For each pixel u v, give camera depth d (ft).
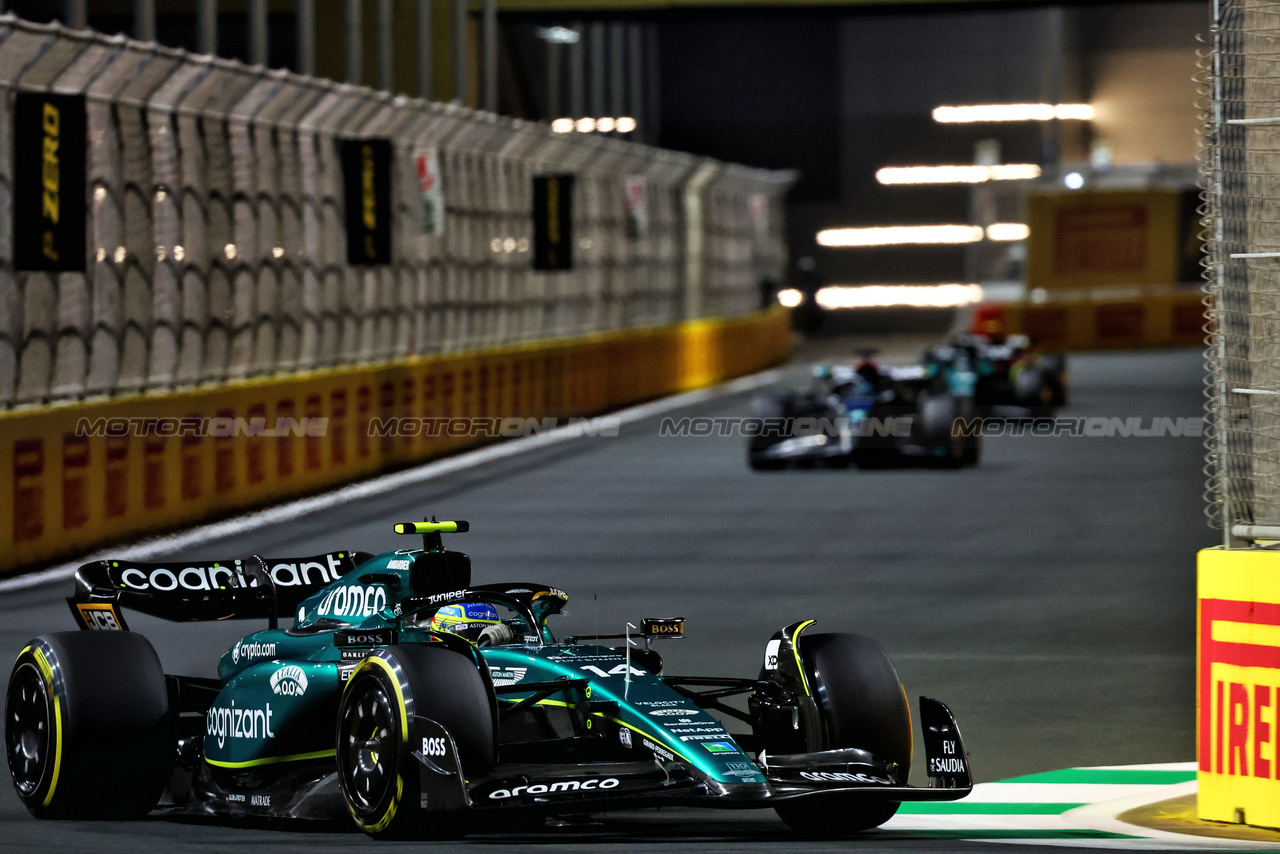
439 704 77.66
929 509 245.86
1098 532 220.23
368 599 92.58
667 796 76.28
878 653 87.76
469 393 334.85
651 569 191.52
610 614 162.71
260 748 90.94
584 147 420.36
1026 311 649.20
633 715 81.51
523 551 205.36
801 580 183.21
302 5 275.18
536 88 619.67
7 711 93.30
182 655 143.02
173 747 92.17
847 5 379.76
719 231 587.68
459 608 88.07
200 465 230.27
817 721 85.30
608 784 78.33
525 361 368.07
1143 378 505.25
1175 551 203.51
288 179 272.72
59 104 192.44
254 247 261.85
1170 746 112.16
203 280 246.68
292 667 90.48
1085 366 563.89
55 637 92.02
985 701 125.90
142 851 78.59
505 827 82.23
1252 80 90.43
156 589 99.14
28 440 191.62
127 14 379.35
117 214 224.12
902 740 86.02
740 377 565.12
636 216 463.83
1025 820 92.07
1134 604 167.73
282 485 253.65
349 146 285.23
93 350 219.00
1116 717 120.67
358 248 286.66
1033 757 109.70
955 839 84.74
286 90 261.24
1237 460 90.63
